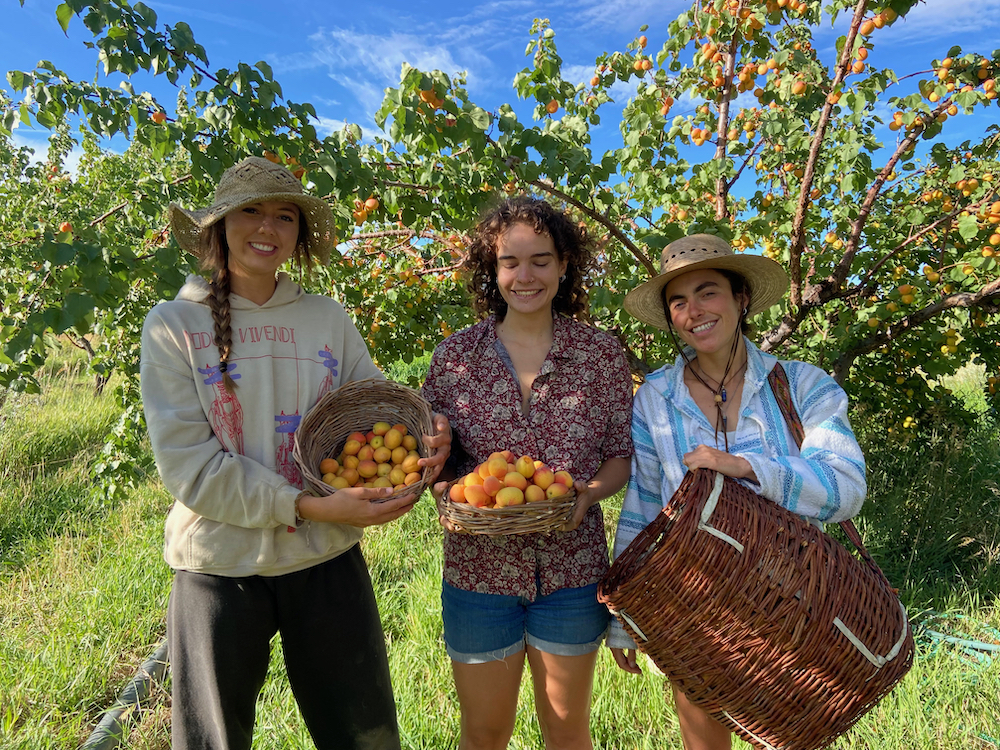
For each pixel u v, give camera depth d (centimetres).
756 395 183
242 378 169
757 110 411
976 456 514
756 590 147
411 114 268
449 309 451
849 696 144
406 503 162
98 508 501
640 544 169
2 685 275
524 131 290
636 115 342
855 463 167
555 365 188
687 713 188
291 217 175
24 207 662
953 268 411
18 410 680
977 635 305
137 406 429
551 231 186
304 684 183
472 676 191
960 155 410
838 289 385
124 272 236
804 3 340
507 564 183
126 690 278
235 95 259
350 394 185
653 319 221
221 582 166
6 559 424
